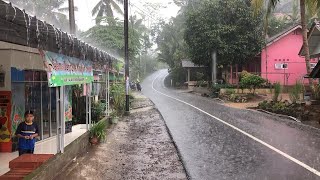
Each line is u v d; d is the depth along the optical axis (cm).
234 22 3494
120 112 1947
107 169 816
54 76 739
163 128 1465
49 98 1157
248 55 3519
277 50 3725
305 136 1230
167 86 6450
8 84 949
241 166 830
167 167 839
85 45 896
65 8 3553
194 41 3566
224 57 3519
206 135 1268
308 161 869
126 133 1340
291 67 3728
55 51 720
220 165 842
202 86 4334
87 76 1069
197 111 2136
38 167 662
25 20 493
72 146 883
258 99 2894
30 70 1052
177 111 2147
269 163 854
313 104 1866
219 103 2777
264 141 1139
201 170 798
